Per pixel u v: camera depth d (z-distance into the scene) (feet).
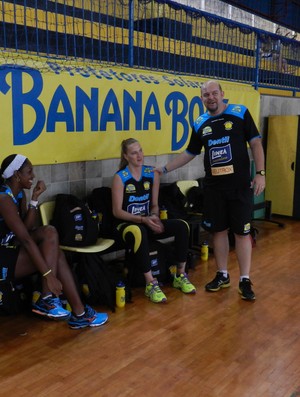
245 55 18.90
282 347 8.39
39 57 11.18
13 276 8.55
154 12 16.44
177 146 14.85
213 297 10.81
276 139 19.07
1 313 9.61
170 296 10.85
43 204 10.62
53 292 8.42
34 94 10.48
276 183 19.34
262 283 11.74
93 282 9.95
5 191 8.55
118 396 6.79
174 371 7.51
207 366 7.68
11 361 7.76
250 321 9.50
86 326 9.10
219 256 11.25
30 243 8.42
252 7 27.89
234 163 10.26
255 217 18.60
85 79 11.59
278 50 21.47
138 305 10.30
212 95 10.12
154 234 11.26
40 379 7.22
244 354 8.11
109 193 11.76
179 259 11.15
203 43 17.65
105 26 14.56
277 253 14.40
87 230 10.06
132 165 11.06
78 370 7.50
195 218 13.99
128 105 12.86
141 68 14.03
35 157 10.71
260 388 7.06
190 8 15.71
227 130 10.23
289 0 30.42
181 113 14.78
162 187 13.96
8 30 12.37
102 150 12.34
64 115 11.20
